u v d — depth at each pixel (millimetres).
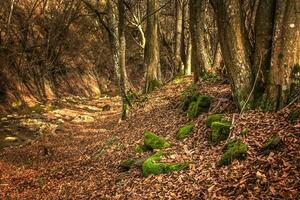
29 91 35219
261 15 10273
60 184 12508
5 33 33688
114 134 18641
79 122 27609
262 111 9898
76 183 12031
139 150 12453
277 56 9703
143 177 9742
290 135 7910
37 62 37688
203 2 18250
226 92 13359
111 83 49531
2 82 32938
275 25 9781
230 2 10211
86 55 47625
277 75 9703
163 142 11828
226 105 11953
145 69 27250
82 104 36469
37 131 24531
